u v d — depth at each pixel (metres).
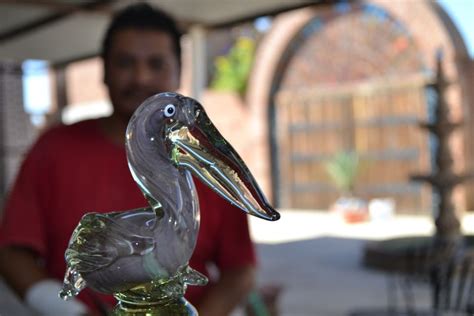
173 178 0.59
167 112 0.57
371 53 12.37
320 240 9.70
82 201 1.66
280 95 13.81
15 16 5.30
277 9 5.08
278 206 14.04
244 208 0.53
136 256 0.58
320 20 12.81
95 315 1.48
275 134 14.00
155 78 1.70
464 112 11.12
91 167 1.67
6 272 1.60
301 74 13.51
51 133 1.78
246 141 14.12
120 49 1.70
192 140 0.56
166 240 0.59
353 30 12.47
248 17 5.32
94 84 15.62
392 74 12.16
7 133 9.61
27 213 1.68
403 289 5.55
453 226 6.96
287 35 13.23
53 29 5.86
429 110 11.85
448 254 3.76
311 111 13.51
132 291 0.60
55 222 1.69
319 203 13.59
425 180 7.13
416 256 4.37
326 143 13.38
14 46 6.59
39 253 1.69
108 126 1.75
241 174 0.54
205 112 0.57
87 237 0.59
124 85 1.70
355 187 12.94
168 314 0.60
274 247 9.16
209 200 1.72
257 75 13.87
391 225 11.10
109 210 1.65
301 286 6.26
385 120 12.49
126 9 1.81
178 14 5.19
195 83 5.74
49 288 1.48
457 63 11.05
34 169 1.71
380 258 6.99
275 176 14.04
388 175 12.55
